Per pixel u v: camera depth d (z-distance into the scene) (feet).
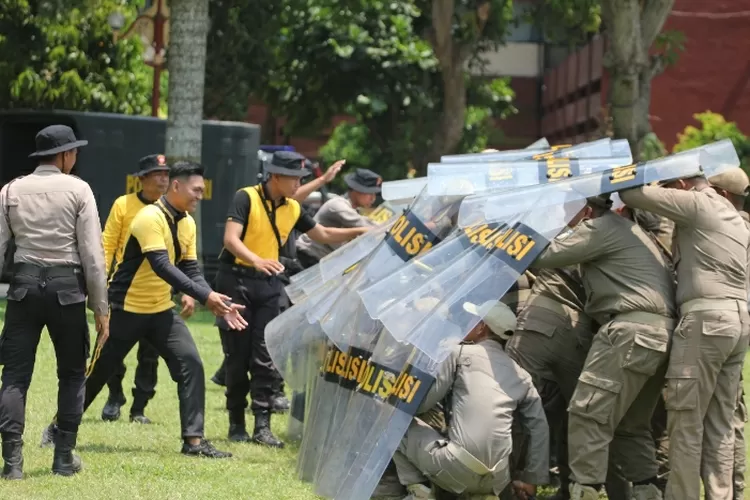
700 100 148.77
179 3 93.15
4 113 101.14
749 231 33.91
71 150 36.55
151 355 47.37
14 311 35.76
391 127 144.36
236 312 39.75
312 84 136.36
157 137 98.99
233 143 100.48
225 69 133.49
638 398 34.58
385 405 32.50
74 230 35.88
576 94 174.91
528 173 34.68
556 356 36.40
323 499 34.86
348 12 128.36
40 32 118.62
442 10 128.26
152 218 39.78
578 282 36.60
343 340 34.27
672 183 34.60
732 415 33.91
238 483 36.70
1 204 35.86
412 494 32.65
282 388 52.19
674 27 147.84
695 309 32.65
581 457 32.94
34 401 49.78
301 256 52.75
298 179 43.98
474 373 31.99
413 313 31.81
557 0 126.41
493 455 31.42
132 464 38.75
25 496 33.76
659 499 34.88
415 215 34.96
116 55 123.75
